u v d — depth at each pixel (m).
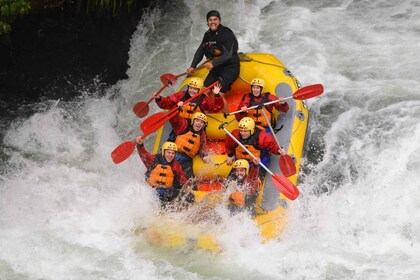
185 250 14.03
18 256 13.95
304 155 17.83
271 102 16.14
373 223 14.98
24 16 21.59
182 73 19.81
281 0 23.98
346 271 13.62
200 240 14.17
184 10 23.20
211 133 16.88
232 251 13.98
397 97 19.48
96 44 21.92
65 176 17.11
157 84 20.45
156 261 13.84
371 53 21.36
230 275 13.52
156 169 15.08
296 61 21.03
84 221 15.02
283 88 17.45
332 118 19.00
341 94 19.78
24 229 14.77
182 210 14.78
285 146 16.02
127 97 20.16
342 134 18.44
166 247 14.12
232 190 14.71
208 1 23.59
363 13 23.45
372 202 15.63
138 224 14.70
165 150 14.99
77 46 21.73
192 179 15.49
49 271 13.59
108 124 19.33
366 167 17.11
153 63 21.19
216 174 15.83
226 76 17.27
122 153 15.89
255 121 16.34
